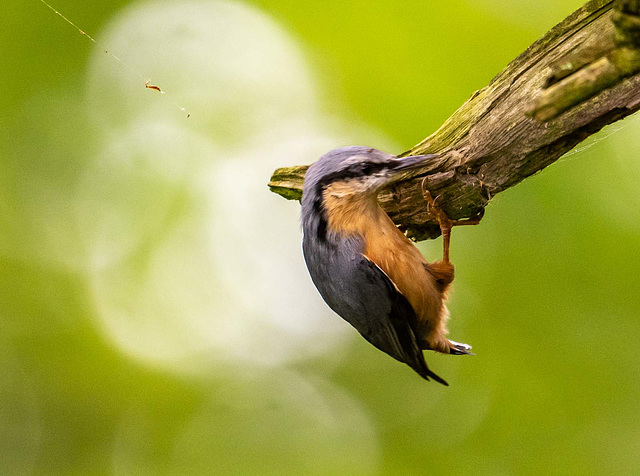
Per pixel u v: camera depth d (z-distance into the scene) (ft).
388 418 39.86
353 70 40.70
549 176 36.11
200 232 43.34
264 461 39.17
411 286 21.53
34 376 39.93
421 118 38.63
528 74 19.88
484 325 36.76
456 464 36.06
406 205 24.20
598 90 16.88
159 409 40.16
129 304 42.06
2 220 41.81
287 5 42.34
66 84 42.86
